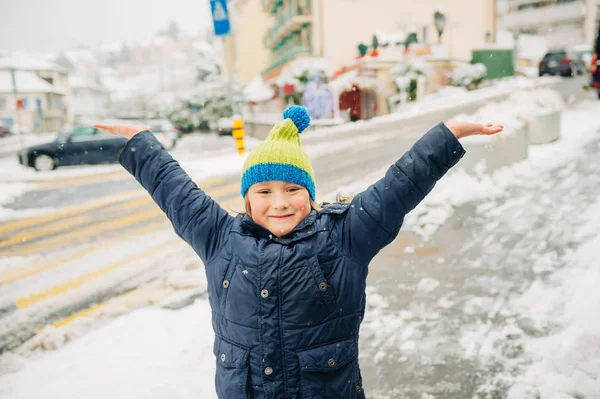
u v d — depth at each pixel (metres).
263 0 40.34
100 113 72.00
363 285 1.76
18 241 7.13
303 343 1.63
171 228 7.18
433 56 25.84
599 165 7.17
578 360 2.87
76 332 4.02
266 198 1.75
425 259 4.61
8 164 18.52
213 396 2.89
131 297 4.66
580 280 3.81
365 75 23.92
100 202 9.57
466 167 6.91
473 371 2.92
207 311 4.09
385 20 27.78
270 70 34.94
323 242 1.71
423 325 3.48
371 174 8.80
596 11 50.41
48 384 3.21
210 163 12.36
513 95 11.00
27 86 53.50
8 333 4.10
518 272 4.14
